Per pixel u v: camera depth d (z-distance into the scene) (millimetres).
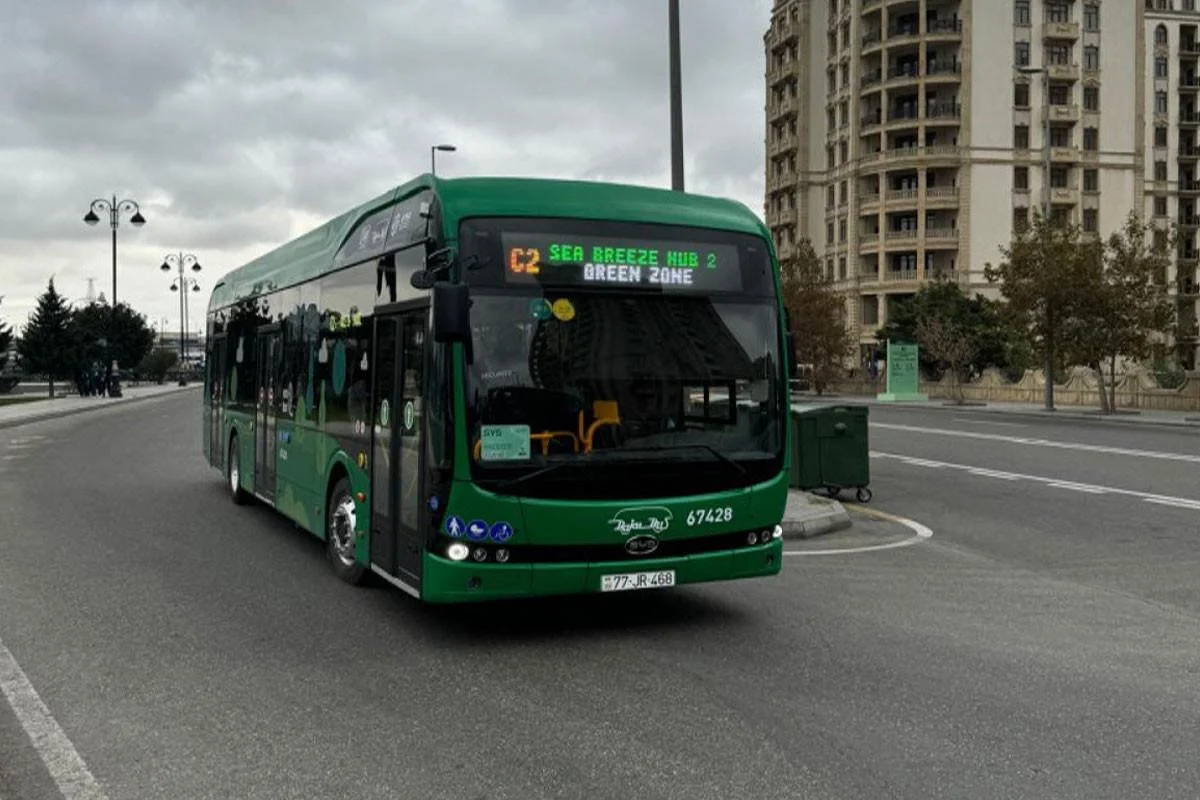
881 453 21531
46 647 6664
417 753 4793
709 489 6734
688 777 4484
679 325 6793
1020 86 81375
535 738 4984
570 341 6500
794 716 5309
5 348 60188
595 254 6621
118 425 31594
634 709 5422
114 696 5664
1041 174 81750
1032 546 10930
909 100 83312
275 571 9195
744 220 7160
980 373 62000
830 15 89750
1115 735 5055
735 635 7031
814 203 92062
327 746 4891
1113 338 37062
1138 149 82938
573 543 6375
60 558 9781
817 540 11320
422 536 6559
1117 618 7660
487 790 4355
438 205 6504
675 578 6656
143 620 7391
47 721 5250
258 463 12055
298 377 10141
